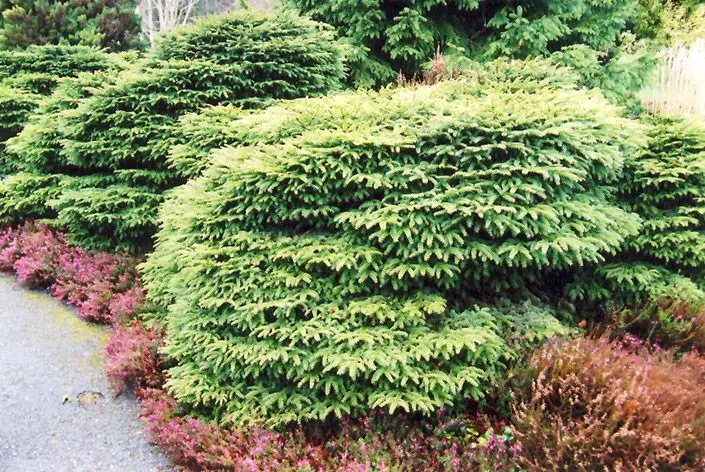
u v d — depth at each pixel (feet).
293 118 12.14
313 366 9.67
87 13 34.30
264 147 11.33
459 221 10.03
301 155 10.62
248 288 10.46
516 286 11.59
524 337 10.69
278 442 9.64
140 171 17.40
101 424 11.41
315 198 10.69
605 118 11.06
